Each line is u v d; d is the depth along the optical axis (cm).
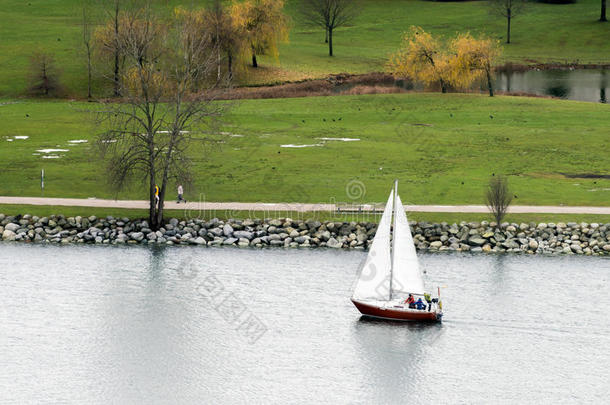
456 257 12800
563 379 9138
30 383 8931
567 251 13100
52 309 10681
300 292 11288
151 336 10031
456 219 13738
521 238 13338
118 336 10012
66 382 8969
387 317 10462
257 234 13500
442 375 9200
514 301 10969
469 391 8869
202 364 9419
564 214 13950
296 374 9212
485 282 11625
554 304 10888
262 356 9588
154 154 13838
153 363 9412
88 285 11462
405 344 9862
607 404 8631
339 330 10212
